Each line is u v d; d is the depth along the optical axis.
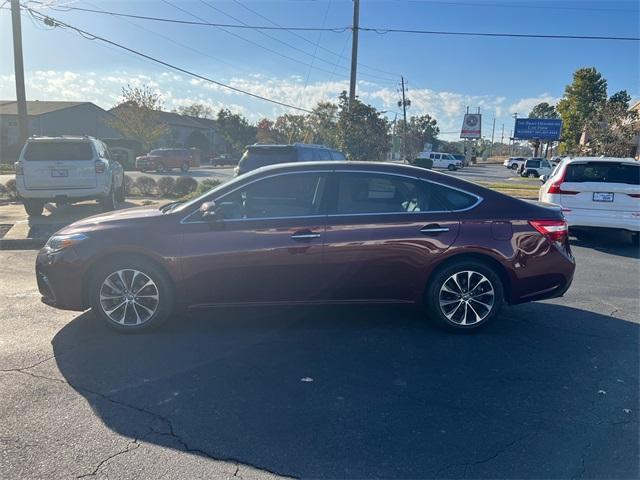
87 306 4.62
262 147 11.20
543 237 4.71
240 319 4.98
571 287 6.52
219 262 4.45
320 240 4.49
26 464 2.71
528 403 3.47
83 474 2.64
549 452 2.93
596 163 9.45
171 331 4.64
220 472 2.69
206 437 3.00
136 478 2.62
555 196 9.50
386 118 25.92
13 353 4.12
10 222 10.94
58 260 4.45
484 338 4.64
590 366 4.08
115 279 4.50
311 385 3.66
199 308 4.59
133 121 45.72
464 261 4.64
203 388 3.59
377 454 2.87
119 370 3.84
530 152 122.44
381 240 4.53
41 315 5.04
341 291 4.62
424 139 90.81
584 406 3.45
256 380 3.72
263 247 4.46
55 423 3.11
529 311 5.46
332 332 4.70
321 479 2.66
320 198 4.61
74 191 10.83
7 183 15.26
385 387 3.66
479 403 3.46
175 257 4.43
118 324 4.52
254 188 4.62
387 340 4.54
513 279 4.70
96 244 4.42
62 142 10.84
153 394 3.49
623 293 6.25
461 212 4.67
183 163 36.78
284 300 4.61
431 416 3.28
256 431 3.07
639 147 27.12
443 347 4.41
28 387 3.55
